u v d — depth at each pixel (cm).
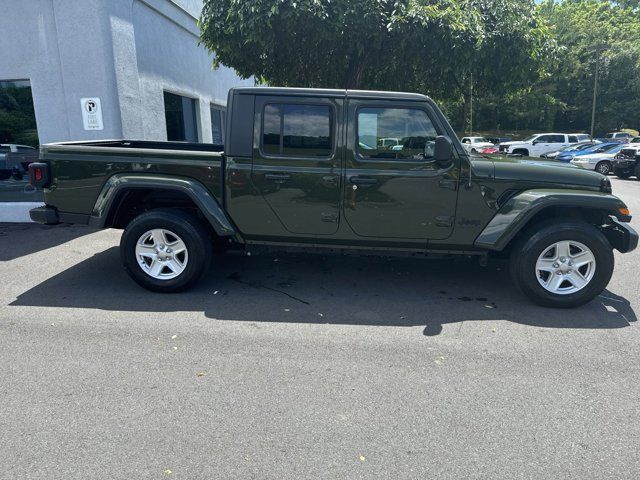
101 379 310
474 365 336
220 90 1370
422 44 813
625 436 259
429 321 413
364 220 440
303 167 434
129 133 823
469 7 834
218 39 827
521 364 338
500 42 841
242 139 434
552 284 439
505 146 2761
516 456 242
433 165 427
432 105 420
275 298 461
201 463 233
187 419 269
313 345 364
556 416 277
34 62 770
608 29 4703
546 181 430
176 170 444
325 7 754
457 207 432
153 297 459
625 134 4206
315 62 927
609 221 449
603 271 425
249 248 472
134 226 449
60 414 271
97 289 480
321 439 253
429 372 325
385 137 428
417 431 262
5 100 793
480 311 437
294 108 428
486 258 448
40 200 822
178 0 1005
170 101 1041
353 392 299
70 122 786
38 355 341
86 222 459
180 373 319
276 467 232
